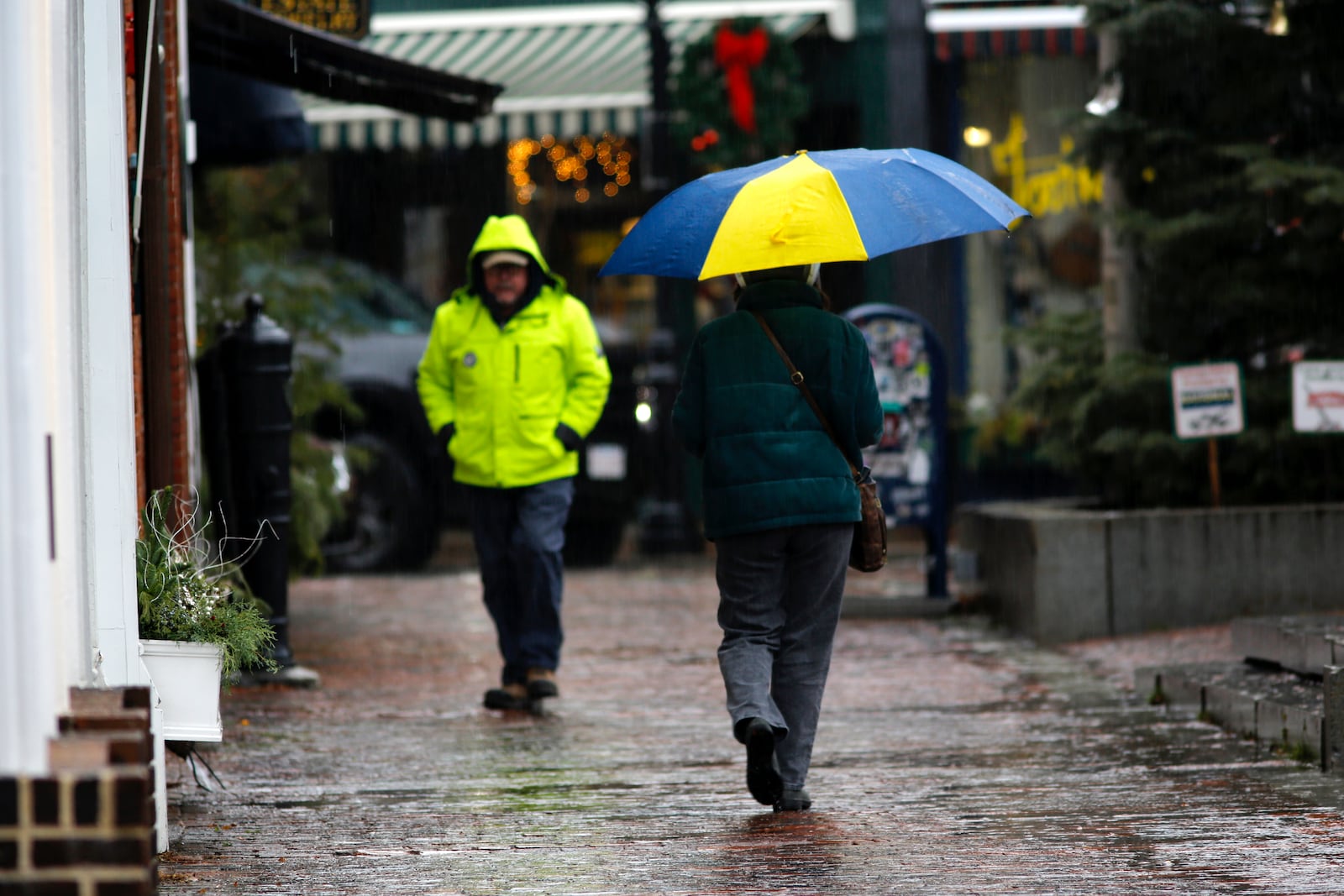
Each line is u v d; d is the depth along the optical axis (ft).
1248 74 114.42
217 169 114.21
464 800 60.23
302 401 113.29
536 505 81.97
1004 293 180.14
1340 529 101.81
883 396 117.91
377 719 79.20
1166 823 54.19
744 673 56.24
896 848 51.21
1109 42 116.57
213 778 63.10
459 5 172.04
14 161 30.89
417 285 201.05
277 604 88.43
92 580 42.09
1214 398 104.42
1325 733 63.05
